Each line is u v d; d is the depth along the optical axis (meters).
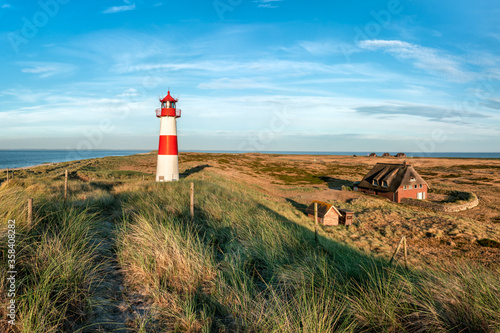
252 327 3.78
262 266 6.35
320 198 36.78
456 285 4.32
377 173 42.94
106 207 10.78
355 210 29.23
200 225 9.07
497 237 19.73
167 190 15.24
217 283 5.01
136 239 6.29
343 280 5.23
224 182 31.59
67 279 4.08
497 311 3.58
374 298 4.27
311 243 8.85
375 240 17.28
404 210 29.73
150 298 4.39
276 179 59.69
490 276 4.62
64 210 7.40
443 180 57.41
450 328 3.54
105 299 4.14
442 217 25.38
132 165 64.81
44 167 52.38
